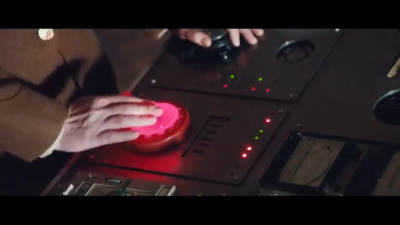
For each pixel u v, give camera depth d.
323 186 1.50
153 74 1.88
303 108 1.67
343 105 1.64
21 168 2.01
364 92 1.65
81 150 1.82
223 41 1.87
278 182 1.54
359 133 1.57
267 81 1.75
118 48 3.49
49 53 2.03
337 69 1.73
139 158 1.68
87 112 1.82
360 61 1.73
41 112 1.86
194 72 1.84
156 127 1.70
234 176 1.58
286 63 1.79
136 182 1.61
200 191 1.57
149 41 3.49
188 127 1.70
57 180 1.68
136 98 1.79
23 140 1.88
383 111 1.62
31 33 1.99
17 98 1.87
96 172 1.68
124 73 3.28
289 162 1.57
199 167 1.62
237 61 1.83
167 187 1.58
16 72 1.98
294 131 1.63
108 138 1.73
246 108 1.71
